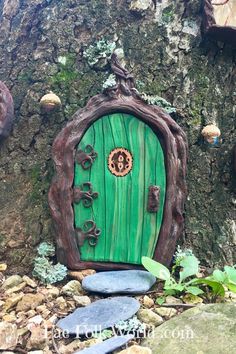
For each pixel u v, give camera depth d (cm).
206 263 217
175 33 239
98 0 246
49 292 192
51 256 210
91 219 208
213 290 187
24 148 228
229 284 183
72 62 237
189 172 226
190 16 241
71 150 206
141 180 212
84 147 209
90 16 244
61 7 248
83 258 206
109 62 231
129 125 213
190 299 186
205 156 228
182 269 206
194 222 221
